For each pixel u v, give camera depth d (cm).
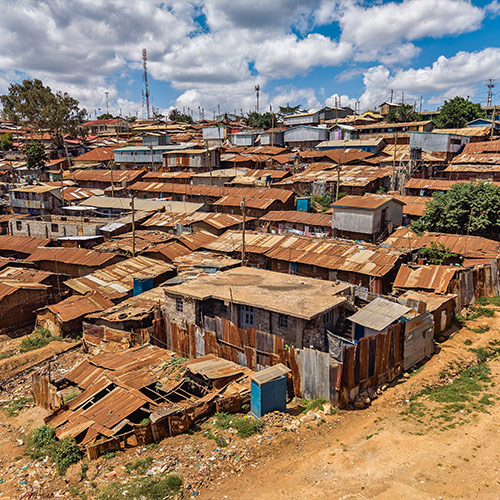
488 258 3120
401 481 1398
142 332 2694
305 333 2164
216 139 9631
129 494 1435
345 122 9875
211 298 2459
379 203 4159
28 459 1775
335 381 1859
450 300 2558
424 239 3672
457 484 1348
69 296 3744
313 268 3697
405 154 6481
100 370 2288
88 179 7669
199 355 2483
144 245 4353
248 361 2228
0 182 8094
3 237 4950
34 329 3359
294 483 1453
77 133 10700
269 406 1886
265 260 4050
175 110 17450
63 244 4647
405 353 2109
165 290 2600
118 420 1828
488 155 5941
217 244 4344
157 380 2130
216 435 1780
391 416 1800
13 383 2594
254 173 6800
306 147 8700
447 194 3984
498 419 1669
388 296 2600
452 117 8469
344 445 1633
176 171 7712
